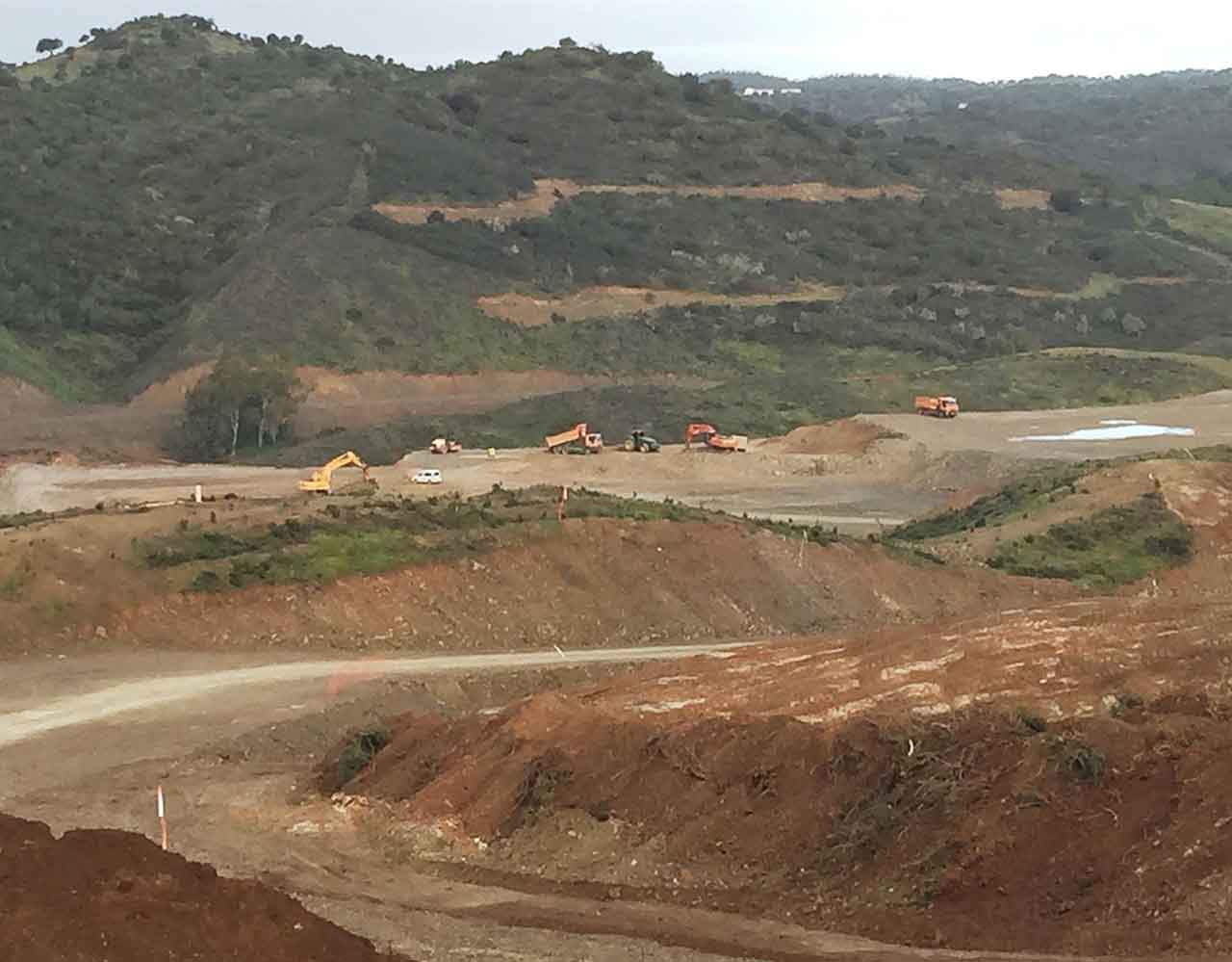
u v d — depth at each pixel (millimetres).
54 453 84375
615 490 71438
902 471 75688
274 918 15211
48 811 25047
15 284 110750
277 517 41625
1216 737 20812
